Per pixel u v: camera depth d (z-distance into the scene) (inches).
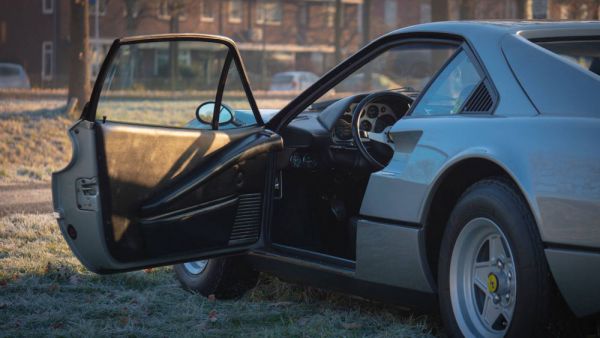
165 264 165.9
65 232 164.1
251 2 2341.3
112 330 171.0
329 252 190.9
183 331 170.7
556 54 143.7
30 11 2126.0
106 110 856.3
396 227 153.0
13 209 360.5
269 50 2394.2
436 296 150.7
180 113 850.1
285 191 186.5
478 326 141.1
